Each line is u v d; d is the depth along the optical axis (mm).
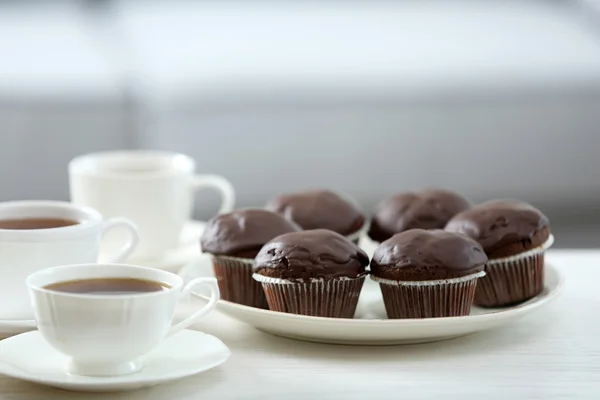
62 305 966
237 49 3475
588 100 3201
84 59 3346
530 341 1091
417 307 1107
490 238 1154
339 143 3262
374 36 3572
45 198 3074
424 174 3270
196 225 1399
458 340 1092
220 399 986
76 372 985
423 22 3658
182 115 3215
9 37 3441
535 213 1169
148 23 3725
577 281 1238
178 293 992
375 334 1050
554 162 3234
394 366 1041
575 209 3215
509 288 1165
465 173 3256
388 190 3271
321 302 1104
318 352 1066
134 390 993
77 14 3721
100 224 1093
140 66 3334
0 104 3037
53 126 3082
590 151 3219
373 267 1119
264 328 1082
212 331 1107
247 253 1155
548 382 1017
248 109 3240
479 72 3258
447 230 1169
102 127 3113
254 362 1046
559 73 3229
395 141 3260
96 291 999
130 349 977
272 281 1106
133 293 998
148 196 1258
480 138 3234
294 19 3764
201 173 3240
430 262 1098
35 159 3070
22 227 1093
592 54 3383
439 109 3232
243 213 1176
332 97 3266
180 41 3566
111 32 3604
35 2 3686
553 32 3580
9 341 1023
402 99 3246
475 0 3811
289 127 3254
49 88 3104
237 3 3846
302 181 3271
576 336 1102
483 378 1021
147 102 3197
